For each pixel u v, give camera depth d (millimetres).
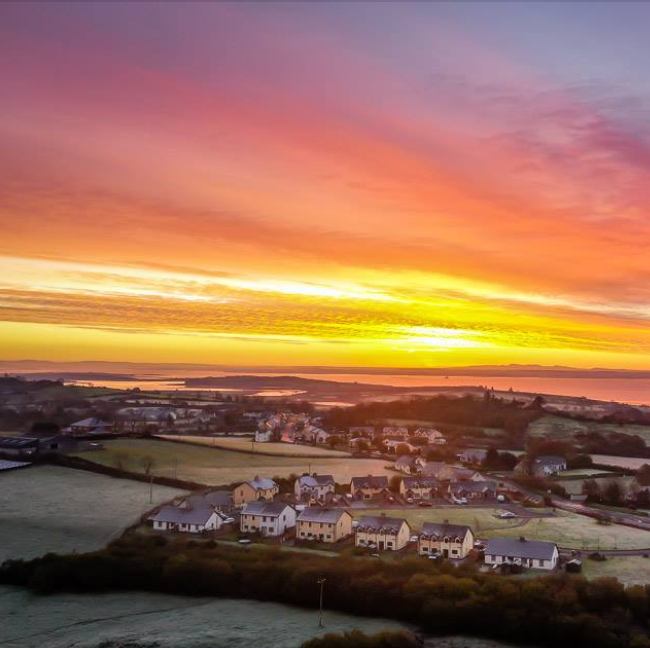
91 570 109375
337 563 114062
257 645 88625
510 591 97188
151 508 153500
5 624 95125
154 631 92688
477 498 181750
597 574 116188
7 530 132625
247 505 149625
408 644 87312
